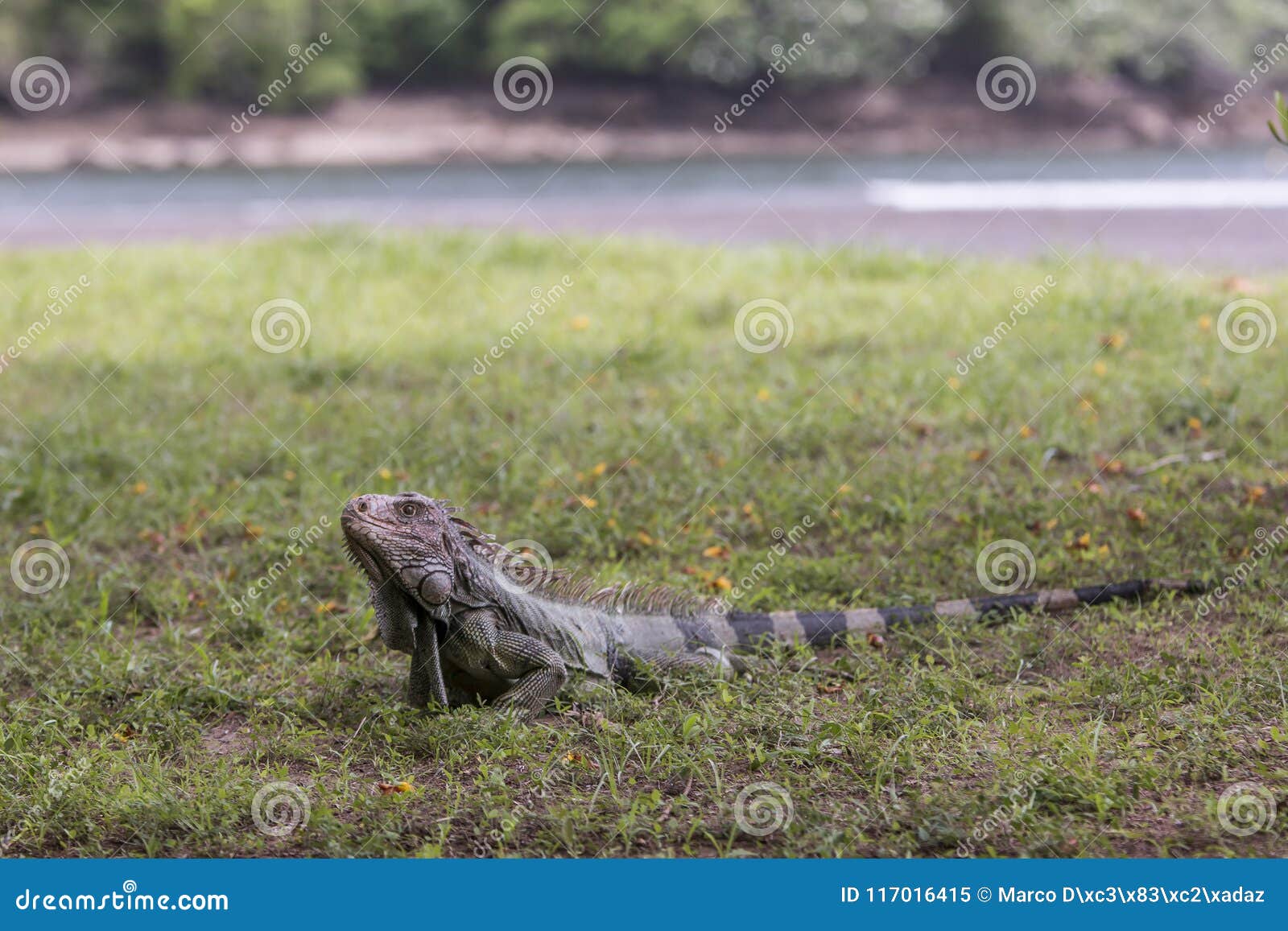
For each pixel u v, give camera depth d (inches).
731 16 1491.1
